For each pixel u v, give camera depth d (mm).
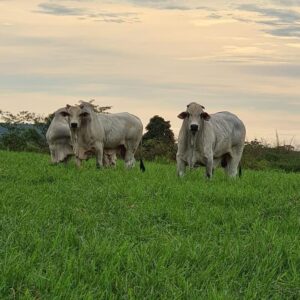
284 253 9328
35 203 12078
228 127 18156
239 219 11625
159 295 7379
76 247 9375
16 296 7043
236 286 7871
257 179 17609
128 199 13016
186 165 17406
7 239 9273
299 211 12352
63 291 7102
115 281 7699
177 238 10070
